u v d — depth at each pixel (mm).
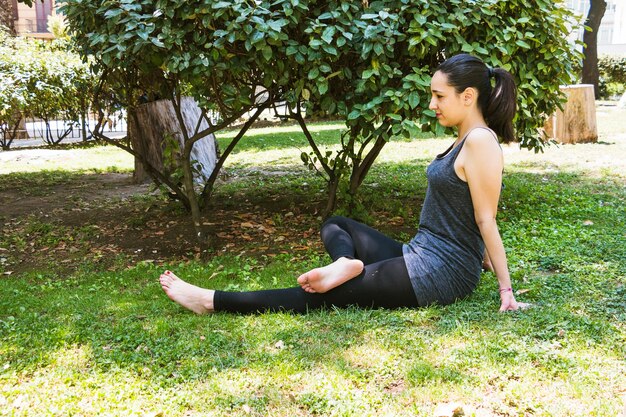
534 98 4734
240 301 3158
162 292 3746
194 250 4922
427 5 4012
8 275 4477
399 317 2938
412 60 4211
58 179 9078
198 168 5992
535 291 3275
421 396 2201
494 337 2635
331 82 4383
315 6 4195
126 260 4730
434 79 2955
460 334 2705
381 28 3898
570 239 4484
